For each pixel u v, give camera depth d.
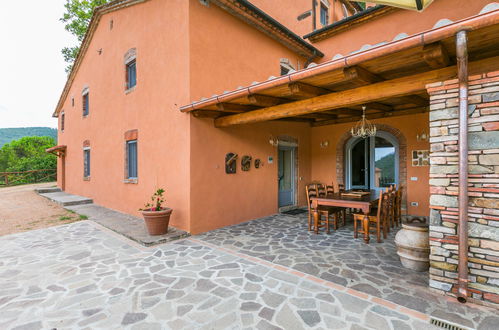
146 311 2.89
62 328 2.62
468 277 2.92
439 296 3.08
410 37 2.70
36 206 9.56
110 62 8.98
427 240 3.78
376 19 8.34
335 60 3.25
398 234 4.05
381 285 3.39
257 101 4.62
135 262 4.30
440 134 3.10
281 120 8.02
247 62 7.56
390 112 7.76
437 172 3.13
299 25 11.06
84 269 4.04
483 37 2.73
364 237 5.26
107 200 9.16
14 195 12.28
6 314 2.86
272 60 8.59
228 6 6.66
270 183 7.94
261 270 3.93
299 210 8.67
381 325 2.57
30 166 20.08
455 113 2.98
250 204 7.27
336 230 6.18
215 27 6.59
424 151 7.20
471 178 2.87
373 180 8.39
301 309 2.88
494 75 2.71
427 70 3.60
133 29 7.79
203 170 6.09
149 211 5.56
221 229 6.33
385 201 5.54
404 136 7.54
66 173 13.56
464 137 2.81
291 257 4.45
